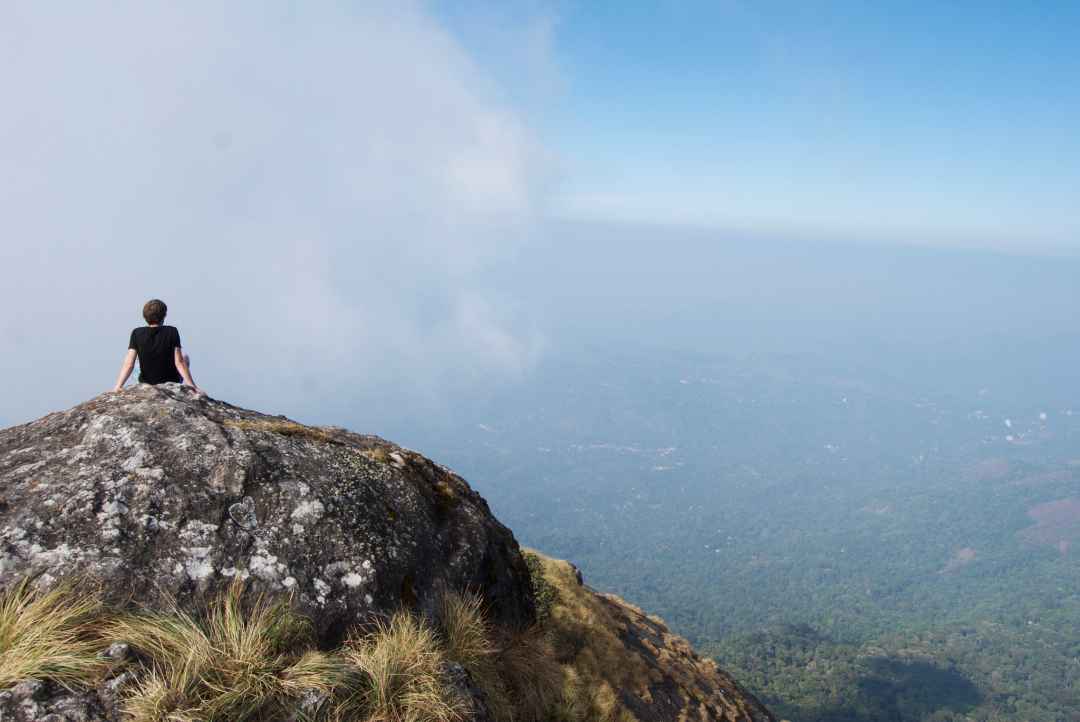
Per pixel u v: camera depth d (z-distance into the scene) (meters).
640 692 12.55
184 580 5.20
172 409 6.75
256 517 5.94
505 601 8.73
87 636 4.50
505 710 7.00
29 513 5.20
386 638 5.59
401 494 7.55
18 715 3.84
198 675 4.45
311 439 7.73
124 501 5.52
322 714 4.68
